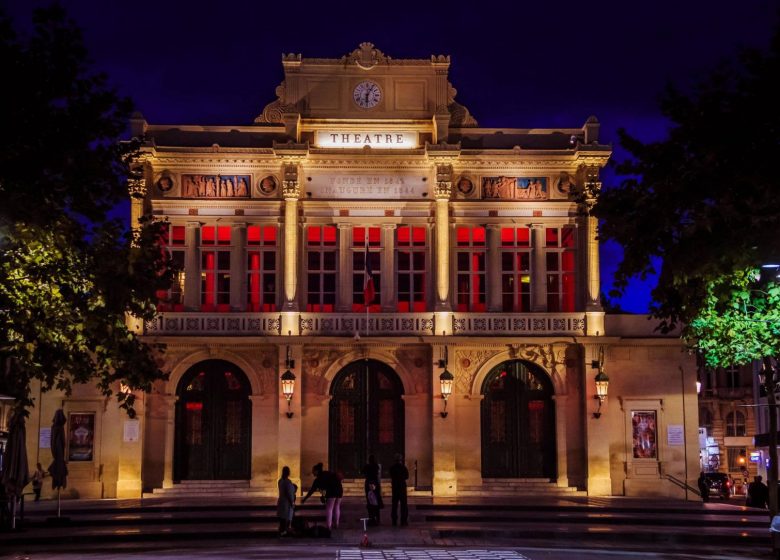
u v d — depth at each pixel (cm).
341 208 4144
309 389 4066
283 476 2838
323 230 4178
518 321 4094
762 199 1795
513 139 4244
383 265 4141
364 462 4088
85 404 3969
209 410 4091
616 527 3117
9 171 1933
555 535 2930
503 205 4172
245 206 4128
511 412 4144
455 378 4078
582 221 4166
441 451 3981
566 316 4094
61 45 2022
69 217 2073
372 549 2556
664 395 4122
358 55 4238
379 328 4059
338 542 2717
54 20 2025
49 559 2264
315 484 2867
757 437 4769
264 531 2853
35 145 1970
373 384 4141
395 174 4175
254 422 4038
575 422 4097
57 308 2091
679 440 4100
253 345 4053
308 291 4156
